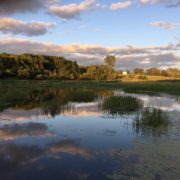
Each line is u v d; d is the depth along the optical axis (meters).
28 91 37.09
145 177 7.90
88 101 26.44
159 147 10.71
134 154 9.85
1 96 26.27
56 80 76.31
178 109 21.09
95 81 77.31
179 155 9.79
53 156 9.54
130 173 8.16
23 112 18.73
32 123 15.08
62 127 14.16
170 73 121.94
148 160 9.26
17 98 26.19
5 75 68.94
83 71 96.94
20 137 12.02
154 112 15.38
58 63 88.06
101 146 10.81
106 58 92.56
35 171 8.23
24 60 78.44
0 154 9.69
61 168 8.47
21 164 8.76
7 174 8.00
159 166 8.73
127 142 11.40
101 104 23.00
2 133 12.70
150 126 14.34
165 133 12.98
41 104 23.28
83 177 7.85
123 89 46.88
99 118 16.78
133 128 14.05
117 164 8.84
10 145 10.80
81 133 12.90
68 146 10.76
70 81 74.19
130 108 21.06
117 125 14.75
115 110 20.17
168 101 27.31
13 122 15.26
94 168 8.50
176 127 14.23
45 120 15.99
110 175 8.00
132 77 95.19
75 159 9.25
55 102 24.89
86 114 18.23
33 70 76.12
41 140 11.59
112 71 92.38
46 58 88.06
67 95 32.50
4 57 73.25
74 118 16.72
